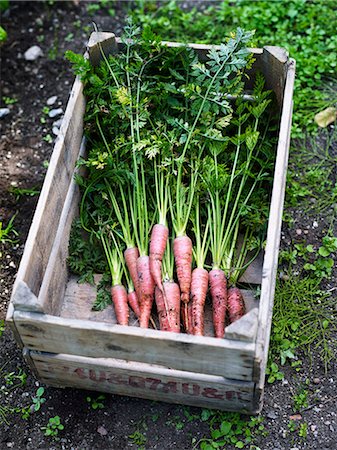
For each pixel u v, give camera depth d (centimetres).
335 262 125
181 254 110
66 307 114
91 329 93
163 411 111
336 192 132
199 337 91
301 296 121
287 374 114
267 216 116
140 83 125
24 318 94
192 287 109
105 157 114
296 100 143
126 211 116
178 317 108
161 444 108
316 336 117
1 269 128
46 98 151
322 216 130
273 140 121
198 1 164
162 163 114
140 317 108
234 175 114
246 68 123
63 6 165
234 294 110
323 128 141
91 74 119
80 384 108
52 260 109
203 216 120
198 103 118
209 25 156
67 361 101
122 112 118
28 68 155
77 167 118
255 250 117
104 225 117
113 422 110
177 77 121
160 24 156
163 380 100
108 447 108
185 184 119
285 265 125
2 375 116
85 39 160
